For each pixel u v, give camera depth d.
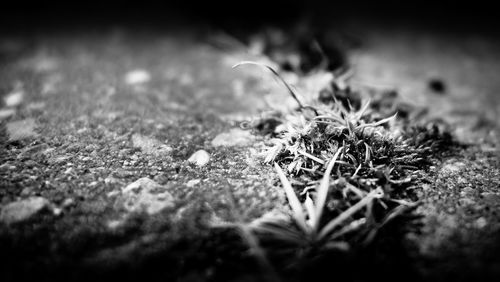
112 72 0.25
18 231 0.16
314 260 0.15
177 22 0.35
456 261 0.15
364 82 0.24
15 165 0.18
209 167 0.18
